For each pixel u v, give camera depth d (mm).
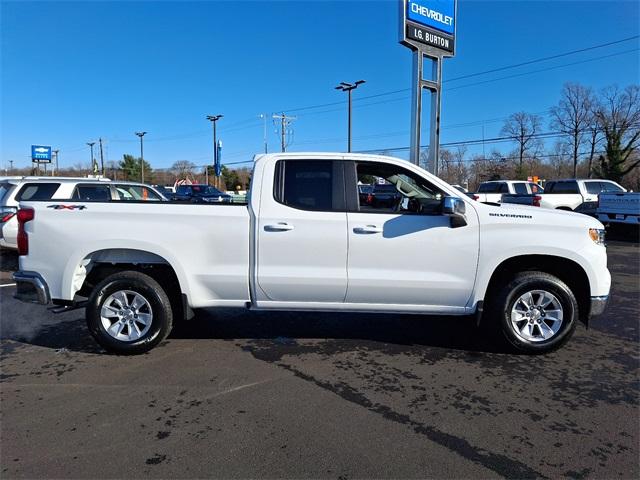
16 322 5730
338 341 5035
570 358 4543
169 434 3150
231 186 74688
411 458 2877
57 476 2695
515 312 4543
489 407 3541
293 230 4449
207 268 4535
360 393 3777
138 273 4613
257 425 3271
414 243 4441
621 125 55625
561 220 4480
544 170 74750
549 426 3264
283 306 4645
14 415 3406
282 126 54250
